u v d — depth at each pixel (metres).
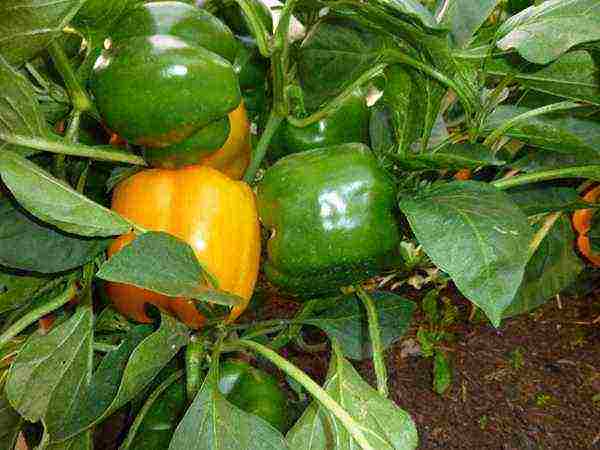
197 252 0.32
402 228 0.35
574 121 0.40
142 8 0.34
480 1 0.38
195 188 0.33
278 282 0.36
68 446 0.35
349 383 0.35
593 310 1.15
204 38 0.34
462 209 0.30
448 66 0.34
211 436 0.32
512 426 0.98
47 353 0.33
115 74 0.30
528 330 1.12
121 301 0.35
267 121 0.39
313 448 0.34
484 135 0.37
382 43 0.35
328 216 0.33
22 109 0.30
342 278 0.35
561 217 0.46
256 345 0.36
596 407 1.01
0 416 0.37
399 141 0.36
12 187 0.28
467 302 1.13
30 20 0.28
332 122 0.38
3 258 0.32
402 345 1.10
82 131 0.38
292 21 0.43
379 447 0.33
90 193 0.39
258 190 0.35
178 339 0.32
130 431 0.36
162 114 0.30
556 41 0.31
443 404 1.02
